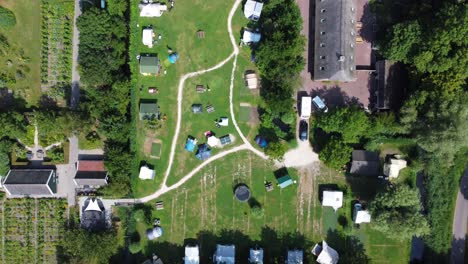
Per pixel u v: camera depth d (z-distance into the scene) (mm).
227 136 70188
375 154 68188
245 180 70500
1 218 71312
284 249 70250
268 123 69062
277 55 64500
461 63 59500
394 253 70188
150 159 70688
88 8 68875
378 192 65375
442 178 67062
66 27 71000
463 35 58562
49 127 68125
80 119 67375
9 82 70812
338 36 63812
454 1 61875
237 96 70312
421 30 61875
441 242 67625
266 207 70438
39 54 71250
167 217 70625
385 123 65750
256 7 68312
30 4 70938
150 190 70688
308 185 70438
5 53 71000
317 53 67062
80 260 67438
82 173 69125
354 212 69312
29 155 71438
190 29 70188
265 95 68438
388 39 64375
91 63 66125
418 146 67062
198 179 70562
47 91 71250
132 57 68750
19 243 71250
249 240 70375
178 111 70438
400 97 66875
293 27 65500
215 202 70500
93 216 70812
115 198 70812
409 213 63125
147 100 70438
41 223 71312
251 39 68812
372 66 69562
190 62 70375
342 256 68375
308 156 70438
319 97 69562
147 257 70562
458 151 65562
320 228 70438
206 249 70438
